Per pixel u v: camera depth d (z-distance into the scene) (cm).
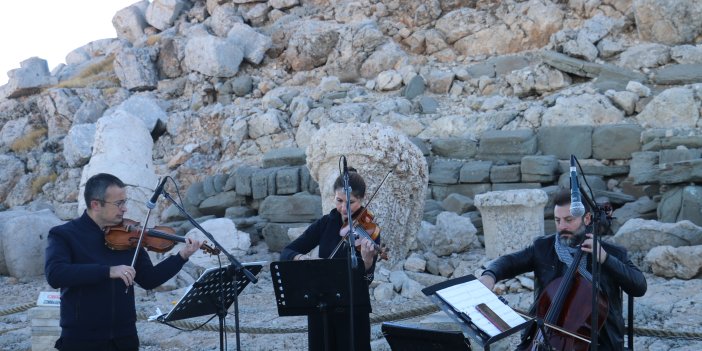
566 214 439
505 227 904
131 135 1014
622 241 873
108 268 439
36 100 1881
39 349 691
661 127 1159
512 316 404
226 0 1895
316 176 931
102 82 1839
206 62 1666
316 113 1467
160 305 876
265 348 696
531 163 1145
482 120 1300
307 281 459
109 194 464
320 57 1639
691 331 599
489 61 1473
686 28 1300
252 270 506
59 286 441
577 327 423
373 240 492
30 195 1689
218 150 1530
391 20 1656
